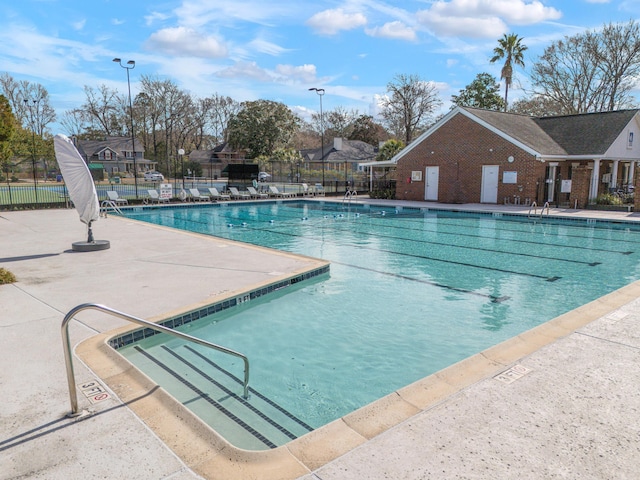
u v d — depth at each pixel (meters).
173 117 64.62
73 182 9.28
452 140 22.78
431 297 7.25
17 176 39.78
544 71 35.84
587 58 33.69
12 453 2.65
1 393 3.37
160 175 47.97
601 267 9.40
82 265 8.05
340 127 69.94
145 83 63.38
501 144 20.77
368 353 5.12
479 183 21.97
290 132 59.62
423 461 2.61
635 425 2.96
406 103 45.28
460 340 5.52
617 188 21.08
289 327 5.89
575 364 3.91
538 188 20.03
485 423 3.00
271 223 16.89
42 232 12.02
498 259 10.22
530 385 3.54
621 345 4.33
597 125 21.64
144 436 2.84
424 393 3.43
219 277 7.26
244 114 57.88
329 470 2.54
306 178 42.88
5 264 8.09
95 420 3.01
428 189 24.22
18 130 43.47
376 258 10.31
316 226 16.02
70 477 2.46
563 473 2.49
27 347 4.25
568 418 3.05
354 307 6.71
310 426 3.63
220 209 22.05
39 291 6.34
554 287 7.87
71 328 4.82
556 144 21.66
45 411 3.12
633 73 32.28
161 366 4.64
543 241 12.59
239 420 3.68
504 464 2.57
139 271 7.63
